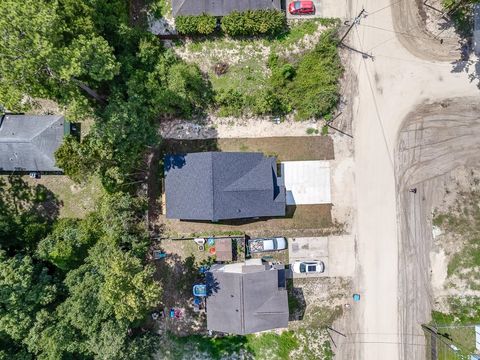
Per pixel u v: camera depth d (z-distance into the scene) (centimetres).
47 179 3052
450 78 3081
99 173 2748
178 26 2956
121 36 2828
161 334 3056
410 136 3073
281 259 3069
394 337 3078
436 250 3062
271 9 2966
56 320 2617
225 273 2836
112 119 2528
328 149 3069
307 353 3073
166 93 2862
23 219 2919
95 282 2630
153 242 3048
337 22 3080
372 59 3075
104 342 2498
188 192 2845
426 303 3062
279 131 3072
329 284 3081
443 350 3048
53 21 2166
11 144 2856
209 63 3080
